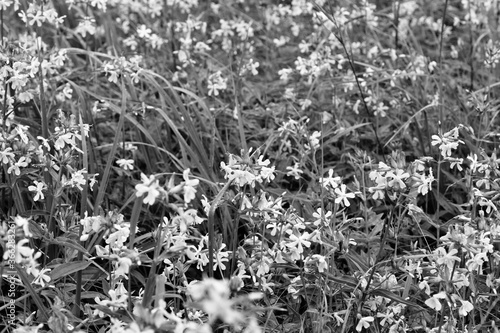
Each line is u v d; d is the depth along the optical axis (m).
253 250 5.10
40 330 4.80
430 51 9.33
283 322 5.21
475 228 4.98
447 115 7.69
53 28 9.35
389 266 5.41
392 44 9.32
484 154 5.57
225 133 7.73
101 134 7.68
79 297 4.96
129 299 4.51
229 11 10.13
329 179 5.25
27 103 6.98
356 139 7.33
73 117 5.55
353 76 7.80
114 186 6.89
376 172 4.69
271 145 7.34
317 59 7.68
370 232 5.65
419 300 5.25
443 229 6.07
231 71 7.73
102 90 8.10
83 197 5.44
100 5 7.24
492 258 5.39
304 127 6.35
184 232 4.96
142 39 8.83
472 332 4.76
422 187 4.67
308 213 5.89
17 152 5.34
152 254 6.04
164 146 7.22
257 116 7.78
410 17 9.81
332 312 5.17
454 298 4.57
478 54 9.02
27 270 4.48
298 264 5.62
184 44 8.03
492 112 7.53
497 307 5.43
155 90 7.94
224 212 5.85
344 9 8.23
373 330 5.11
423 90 8.07
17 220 4.27
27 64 5.98
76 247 4.82
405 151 7.41
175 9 9.80
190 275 6.03
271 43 9.30
